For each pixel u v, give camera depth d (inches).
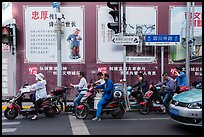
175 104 294.0
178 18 535.2
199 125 270.4
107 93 367.2
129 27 531.8
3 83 522.9
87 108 380.5
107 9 530.0
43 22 528.4
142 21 533.3
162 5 534.3
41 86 383.2
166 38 475.2
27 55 528.4
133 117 389.7
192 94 296.5
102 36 532.1
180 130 303.3
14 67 513.0
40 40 528.7
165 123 344.8
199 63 534.9
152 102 416.2
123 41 459.8
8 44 507.5
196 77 535.8
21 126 331.3
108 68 532.1
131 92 433.7
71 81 531.8
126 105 430.9
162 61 528.1
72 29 530.3
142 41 530.9
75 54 531.8
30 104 443.2
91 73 532.4
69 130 307.4
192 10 523.5
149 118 381.7
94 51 532.1
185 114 276.5
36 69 529.7
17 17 525.3
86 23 530.9
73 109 418.9
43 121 363.9
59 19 483.8
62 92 425.7
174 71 532.7
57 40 489.7
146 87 430.3
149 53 535.8
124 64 486.3
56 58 530.6
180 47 535.8
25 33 526.9
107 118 383.6
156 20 534.3
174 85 391.2
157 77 535.2
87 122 354.3
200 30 534.6
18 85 525.7
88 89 399.2
